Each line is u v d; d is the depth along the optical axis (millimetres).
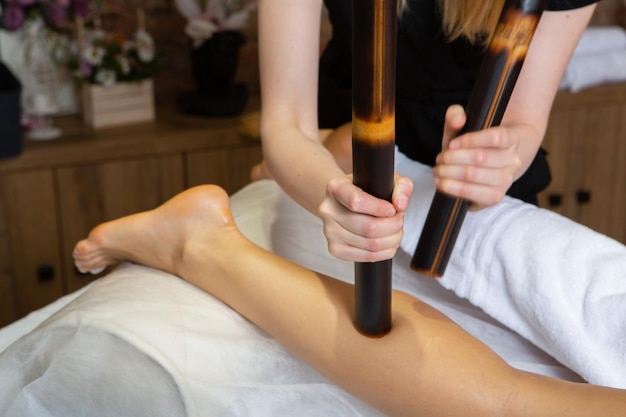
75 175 2232
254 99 2799
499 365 906
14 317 2258
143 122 2482
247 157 2445
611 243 1018
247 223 1298
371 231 774
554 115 2750
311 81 1160
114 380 938
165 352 917
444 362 899
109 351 929
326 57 1523
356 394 947
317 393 977
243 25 2541
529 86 1102
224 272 1042
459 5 1170
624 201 2971
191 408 898
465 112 904
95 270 1251
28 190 2186
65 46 2436
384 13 670
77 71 2393
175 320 972
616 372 966
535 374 920
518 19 844
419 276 1167
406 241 1142
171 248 1105
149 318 957
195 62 2531
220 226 1083
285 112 1149
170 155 2344
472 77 1349
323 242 1223
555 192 2848
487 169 878
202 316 1009
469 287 1077
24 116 2330
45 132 2289
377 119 716
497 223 1069
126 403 944
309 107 1160
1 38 2439
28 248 2227
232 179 2445
